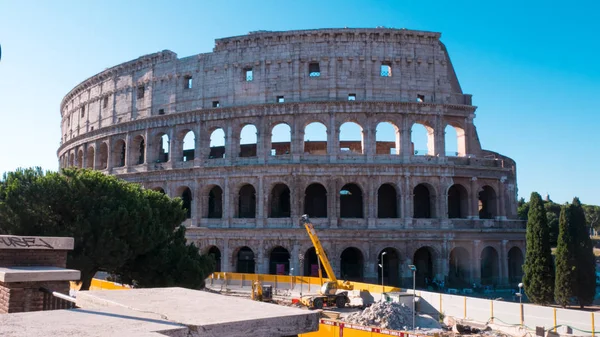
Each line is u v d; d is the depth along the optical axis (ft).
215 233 303.27
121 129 352.90
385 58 303.68
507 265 301.43
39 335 25.53
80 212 174.09
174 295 42.65
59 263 77.56
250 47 314.14
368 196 290.56
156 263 188.75
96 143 373.20
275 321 33.24
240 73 314.55
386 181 292.81
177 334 29.09
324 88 302.86
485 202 327.88
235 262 300.81
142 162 371.56
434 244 289.33
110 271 187.83
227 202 304.50
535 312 182.19
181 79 331.98
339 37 304.91
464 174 298.35
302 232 288.30
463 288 286.66
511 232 303.07
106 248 169.48
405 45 305.73
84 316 31.32
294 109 299.58
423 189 322.55
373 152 295.89
